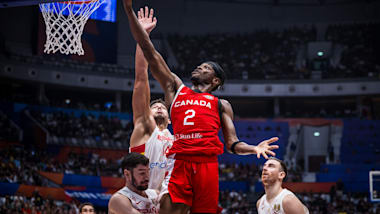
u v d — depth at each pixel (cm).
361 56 3775
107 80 3456
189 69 3478
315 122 3431
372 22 3972
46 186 2406
